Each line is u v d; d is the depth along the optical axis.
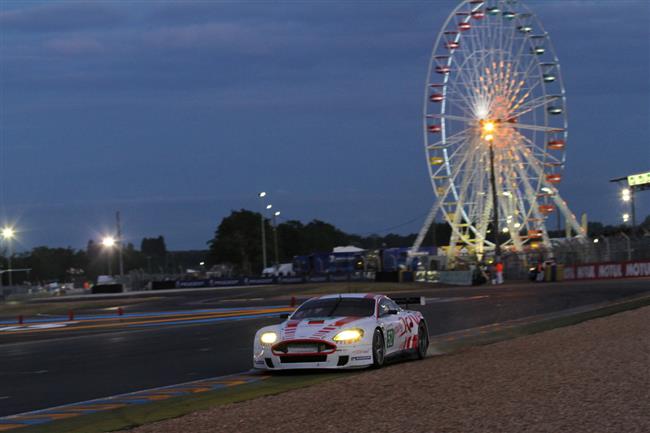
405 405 10.91
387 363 16.62
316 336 14.69
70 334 33.94
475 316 30.25
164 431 10.02
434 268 79.06
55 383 16.19
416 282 72.56
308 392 12.58
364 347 14.75
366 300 16.20
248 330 29.06
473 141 72.75
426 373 14.09
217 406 11.77
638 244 59.81
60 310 58.75
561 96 75.06
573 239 70.06
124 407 12.16
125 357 21.23
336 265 96.44
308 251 177.88
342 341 14.63
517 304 36.09
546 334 20.58
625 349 16.00
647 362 13.96
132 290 109.75
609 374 12.80
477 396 11.37
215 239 153.62
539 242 75.25
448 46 73.56
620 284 48.66
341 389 12.68
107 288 100.31
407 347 16.69
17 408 13.00
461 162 73.31
